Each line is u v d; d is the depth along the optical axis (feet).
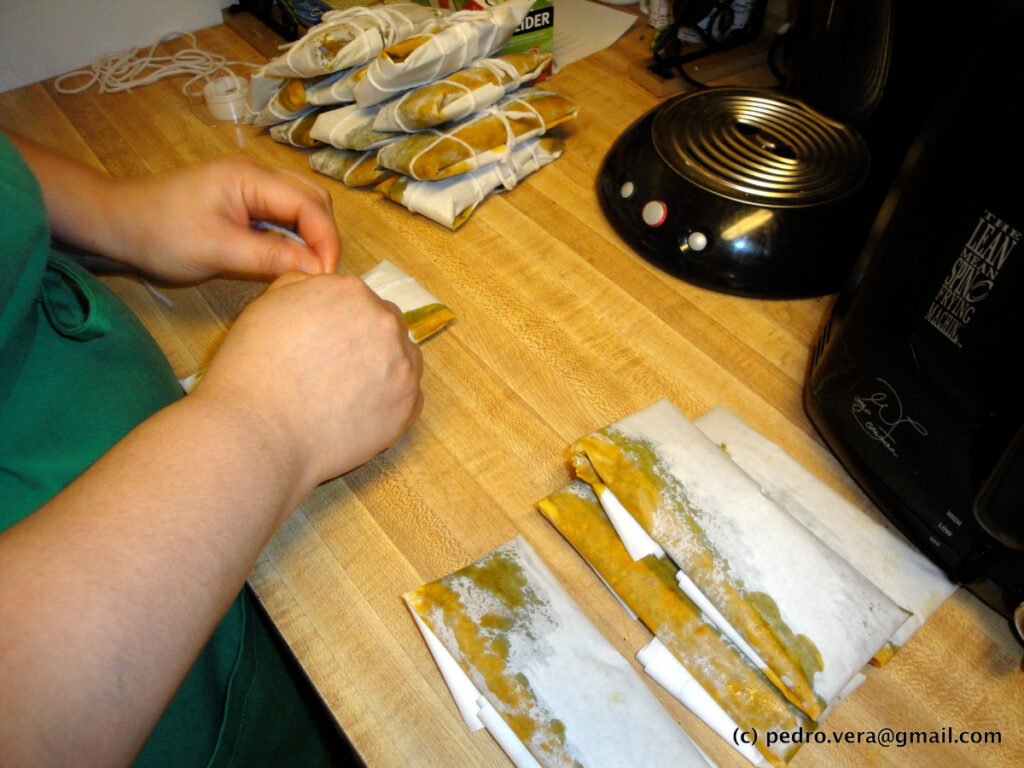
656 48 2.70
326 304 1.35
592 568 1.41
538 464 1.59
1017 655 1.34
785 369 1.81
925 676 1.32
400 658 1.31
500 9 2.26
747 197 1.90
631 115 2.57
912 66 1.82
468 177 2.16
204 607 0.99
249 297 1.96
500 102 2.29
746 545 1.29
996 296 1.15
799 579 1.27
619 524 1.37
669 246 1.98
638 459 1.39
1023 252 1.09
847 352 1.50
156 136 2.55
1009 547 1.23
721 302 1.97
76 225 1.70
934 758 1.22
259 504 1.10
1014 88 1.05
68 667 0.85
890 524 1.53
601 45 2.89
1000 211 1.12
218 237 1.70
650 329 1.89
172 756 1.30
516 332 1.87
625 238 2.09
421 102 2.10
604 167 2.24
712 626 1.29
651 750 1.17
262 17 3.05
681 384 1.76
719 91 2.19
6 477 1.18
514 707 1.20
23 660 0.83
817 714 1.18
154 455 1.05
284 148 2.53
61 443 1.22
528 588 1.35
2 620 0.84
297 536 1.47
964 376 1.25
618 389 1.74
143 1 2.90
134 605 0.91
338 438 1.31
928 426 1.35
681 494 1.34
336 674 1.30
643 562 1.36
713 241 1.91
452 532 1.48
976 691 1.30
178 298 1.95
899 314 1.34
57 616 0.86
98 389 1.28
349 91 2.27
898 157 1.98
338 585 1.40
